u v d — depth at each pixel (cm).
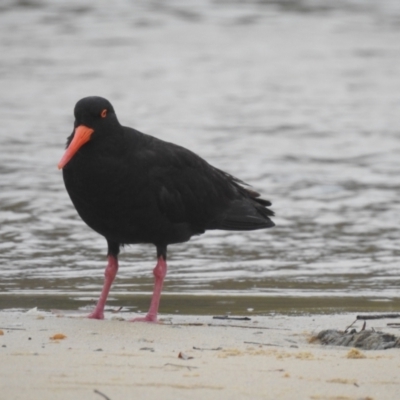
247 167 2047
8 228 1592
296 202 1800
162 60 3428
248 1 4572
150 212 1061
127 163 1034
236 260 1429
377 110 2683
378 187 1905
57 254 1457
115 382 693
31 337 865
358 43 3788
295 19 4222
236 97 2859
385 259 1445
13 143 2211
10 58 3378
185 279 1312
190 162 1121
